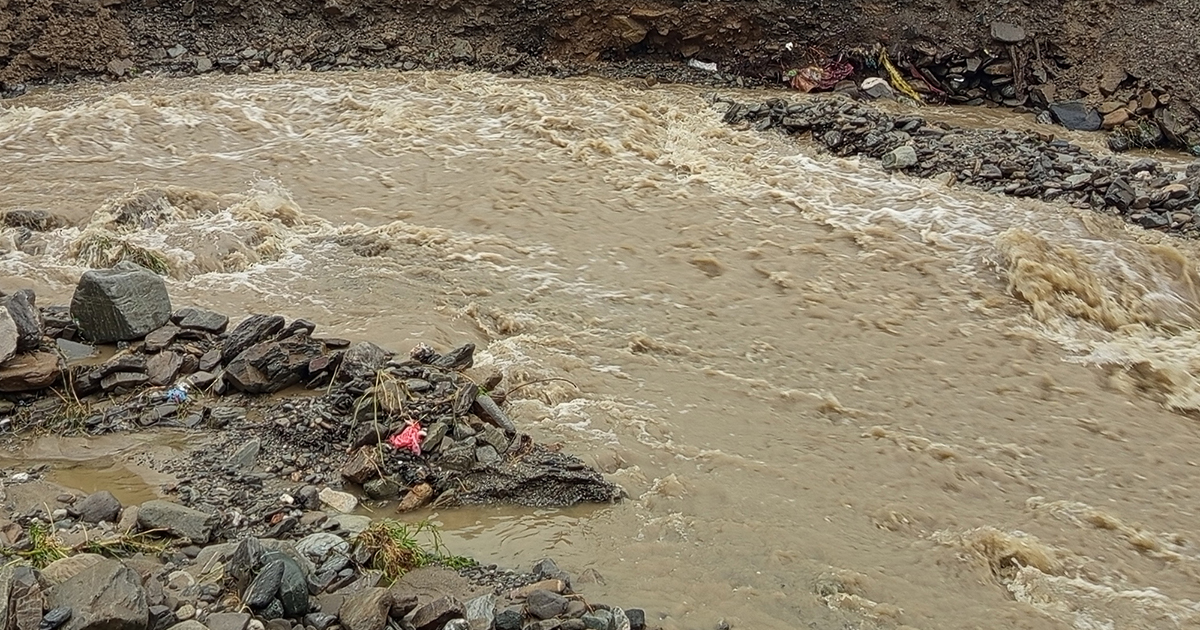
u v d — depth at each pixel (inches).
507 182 596.7
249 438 333.7
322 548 274.2
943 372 442.9
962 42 773.3
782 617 281.9
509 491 319.3
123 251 474.6
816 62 790.5
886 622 285.9
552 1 803.4
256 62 791.1
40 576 233.3
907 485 361.1
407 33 813.2
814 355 447.8
